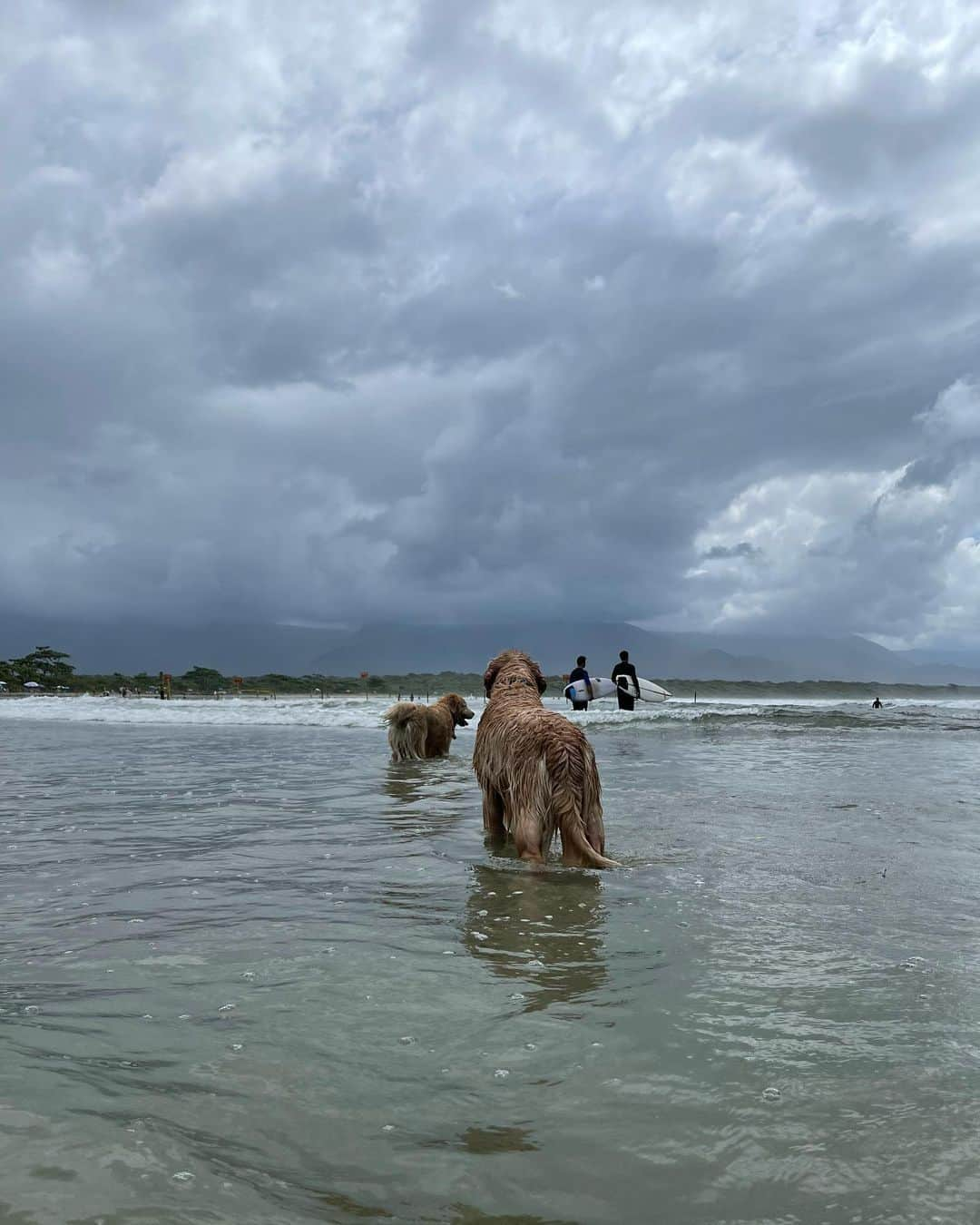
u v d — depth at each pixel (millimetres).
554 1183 2121
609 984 3547
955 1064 2785
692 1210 2016
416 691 64812
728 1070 2736
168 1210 1955
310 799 9062
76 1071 2701
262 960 3852
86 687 92438
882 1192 2084
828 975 3660
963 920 4551
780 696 89562
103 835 7035
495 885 5359
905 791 9516
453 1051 2875
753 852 6336
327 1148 2268
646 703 34469
